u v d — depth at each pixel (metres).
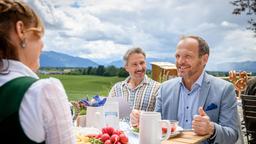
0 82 0.96
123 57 3.25
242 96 3.03
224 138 1.94
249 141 3.03
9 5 1.02
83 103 2.09
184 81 2.30
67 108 1.04
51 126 0.98
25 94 0.95
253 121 2.97
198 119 1.84
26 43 1.04
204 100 2.19
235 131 2.06
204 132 1.83
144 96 3.11
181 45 2.24
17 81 0.97
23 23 1.03
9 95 0.94
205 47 2.24
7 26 1.01
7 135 0.92
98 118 1.98
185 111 2.26
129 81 3.27
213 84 2.22
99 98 2.11
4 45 1.01
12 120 0.92
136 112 2.00
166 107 2.34
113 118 1.96
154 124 1.54
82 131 1.78
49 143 0.99
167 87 2.39
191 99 2.25
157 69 4.14
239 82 4.39
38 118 0.95
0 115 0.92
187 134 1.86
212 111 2.15
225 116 2.11
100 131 1.79
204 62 2.25
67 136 1.01
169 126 1.65
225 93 2.17
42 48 1.10
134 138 1.77
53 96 0.99
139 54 3.16
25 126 0.93
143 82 3.17
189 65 2.21
